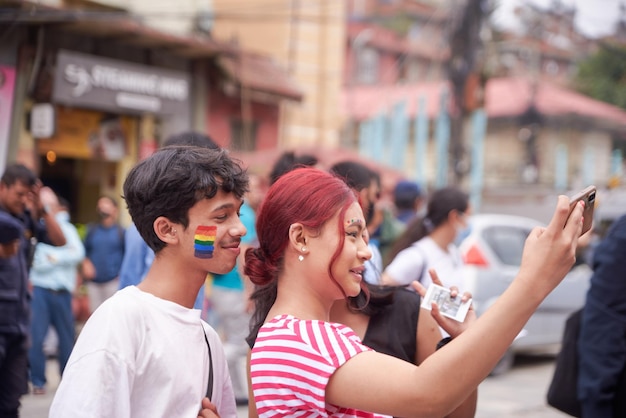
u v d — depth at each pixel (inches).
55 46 394.6
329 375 64.2
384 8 1407.5
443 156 654.5
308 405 65.7
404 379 61.1
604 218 529.3
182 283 73.8
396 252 164.7
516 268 324.5
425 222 163.8
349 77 1208.2
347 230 69.4
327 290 70.8
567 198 61.9
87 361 67.0
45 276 250.8
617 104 986.7
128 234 144.2
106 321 68.9
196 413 71.6
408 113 958.4
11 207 180.1
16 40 376.2
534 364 352.5
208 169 72.1
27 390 159.5
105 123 428.1
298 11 594.9
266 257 73.8
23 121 382.0
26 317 159.0
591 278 120.1
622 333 114.7
